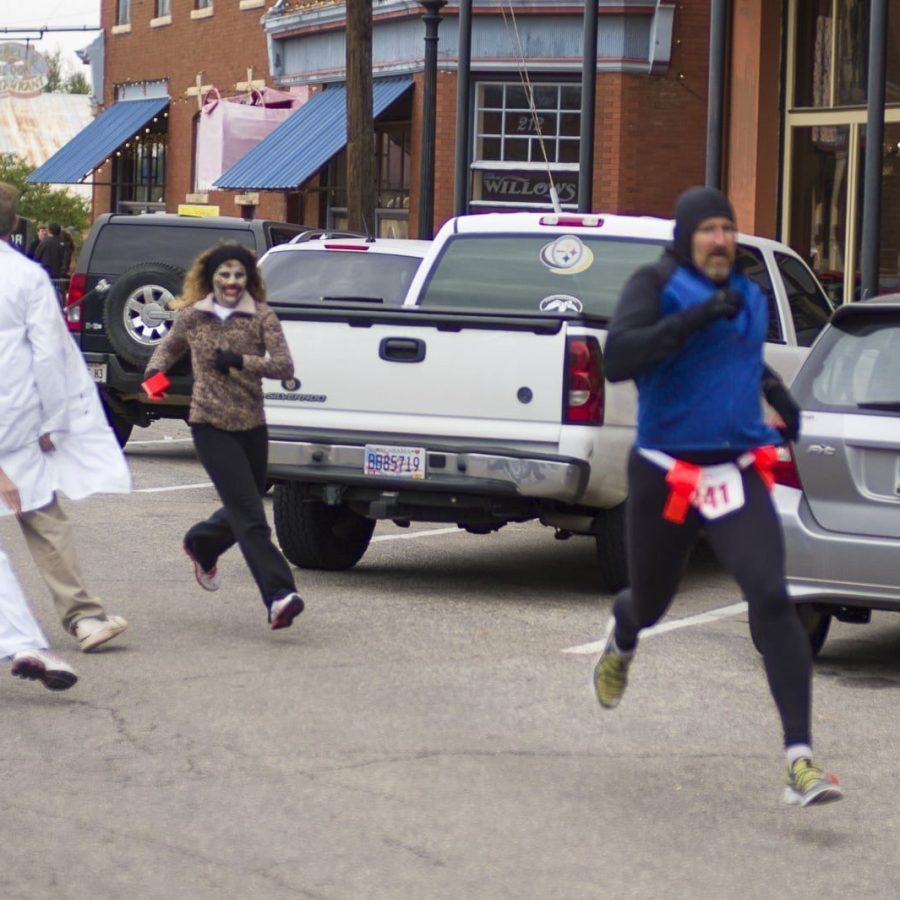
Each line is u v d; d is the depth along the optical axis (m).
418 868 7.05
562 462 12.51
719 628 12.30
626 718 9.62
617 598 8.40
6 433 10.29
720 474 7.77
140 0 46.69
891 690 10.62
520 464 12.59
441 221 33.06
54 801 7.84
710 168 22.36
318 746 8.85
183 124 44.38
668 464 7.77
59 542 10.76
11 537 15.49
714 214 7.68
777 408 8.15
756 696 10.24
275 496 13.99
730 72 30.34
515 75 32.16
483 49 32.12
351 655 10.99
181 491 19.12
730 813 7.94
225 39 42.03
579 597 13.35
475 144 32.59
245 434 11.46
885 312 10.98
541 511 13.23
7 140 84.00
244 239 21.84
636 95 31.09
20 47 59.22
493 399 12.77
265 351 11.56
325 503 13.97
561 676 10.58
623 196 31.20
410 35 33.72
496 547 16.02
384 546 15.86
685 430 7.76
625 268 14.30
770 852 7.41
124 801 7.87
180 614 12.18
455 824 7.65
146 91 46.41
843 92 29.08
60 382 10.33
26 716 9.33
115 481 10.57
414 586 13.69
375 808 7.85
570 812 7.88
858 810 8.05
